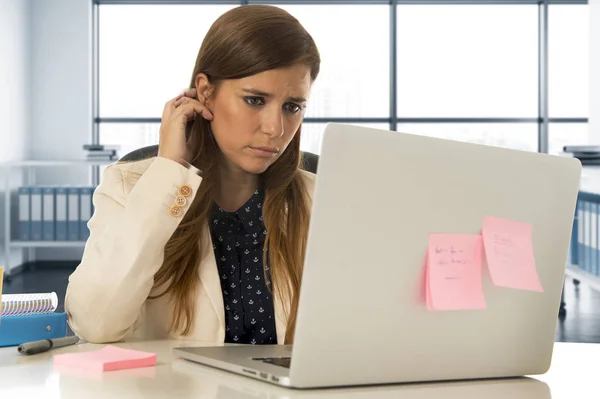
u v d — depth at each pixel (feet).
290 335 4.60
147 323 4.70
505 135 22.90
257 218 4.76
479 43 22.85
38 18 22.20
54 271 21.39
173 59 22.94
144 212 4.14
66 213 19.66
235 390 2.97
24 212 19.63
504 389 3.18
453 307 3.10
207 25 22.85
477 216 3.17
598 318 14.84
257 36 4.08
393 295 3.01
